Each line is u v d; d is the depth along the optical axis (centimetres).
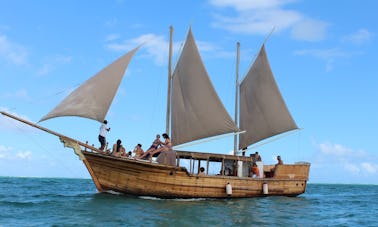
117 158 2467
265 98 3488
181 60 3000
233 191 2798
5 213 1916
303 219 2133
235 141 3578
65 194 2939
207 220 1914
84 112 2503
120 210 2064
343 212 2539
